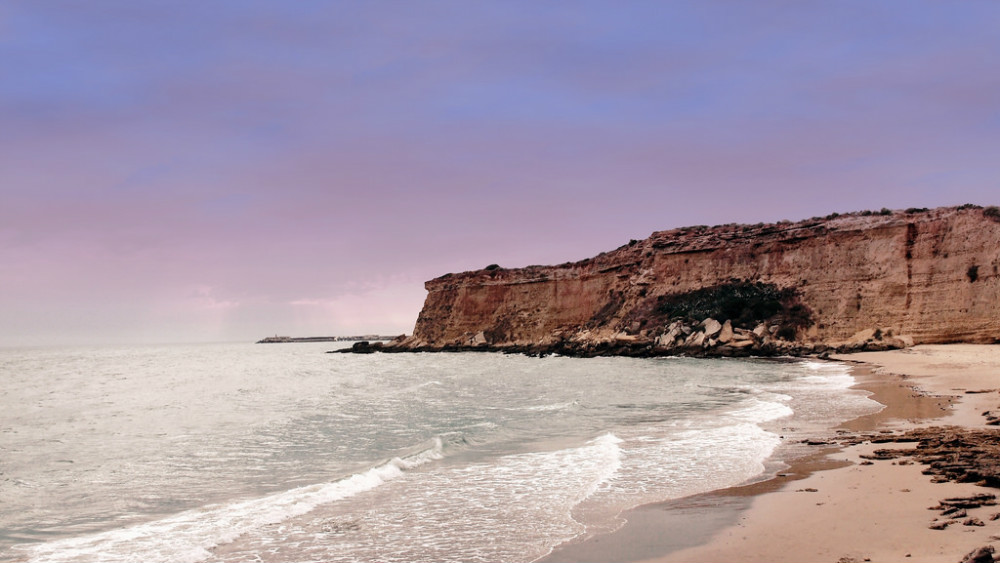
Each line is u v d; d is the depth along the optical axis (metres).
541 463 17.69
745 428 21.48
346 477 16.45
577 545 10.88
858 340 61.34
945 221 61.97
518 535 11.62
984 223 57.94
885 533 10.15
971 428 18.83
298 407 34.34
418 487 15.43
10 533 12.98
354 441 23.22
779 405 26.52
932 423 20.47
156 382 58.84
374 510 13.61
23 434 27.30
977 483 12.53
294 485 16.62
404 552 11.01
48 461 20.86
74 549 11.62
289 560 10.83
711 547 10.31
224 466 19.33
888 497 12.13
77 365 99.00
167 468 19.19
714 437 20.09
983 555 8.30
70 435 26.72
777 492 13.35
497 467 17.41
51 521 13.87
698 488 14.19
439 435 23.59
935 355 49.06
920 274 61.69
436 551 10.98
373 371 68.88
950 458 14.55
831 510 11.70
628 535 11.23
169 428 27.83
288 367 83.19
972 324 55.28
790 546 10.02
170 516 13.96
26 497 16.00
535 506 13.45
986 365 39.84
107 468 19.42
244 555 11.13
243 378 61.88
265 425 27.47
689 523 11.68
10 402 42.00
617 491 14.26
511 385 45.44
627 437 20.91
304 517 13.26
